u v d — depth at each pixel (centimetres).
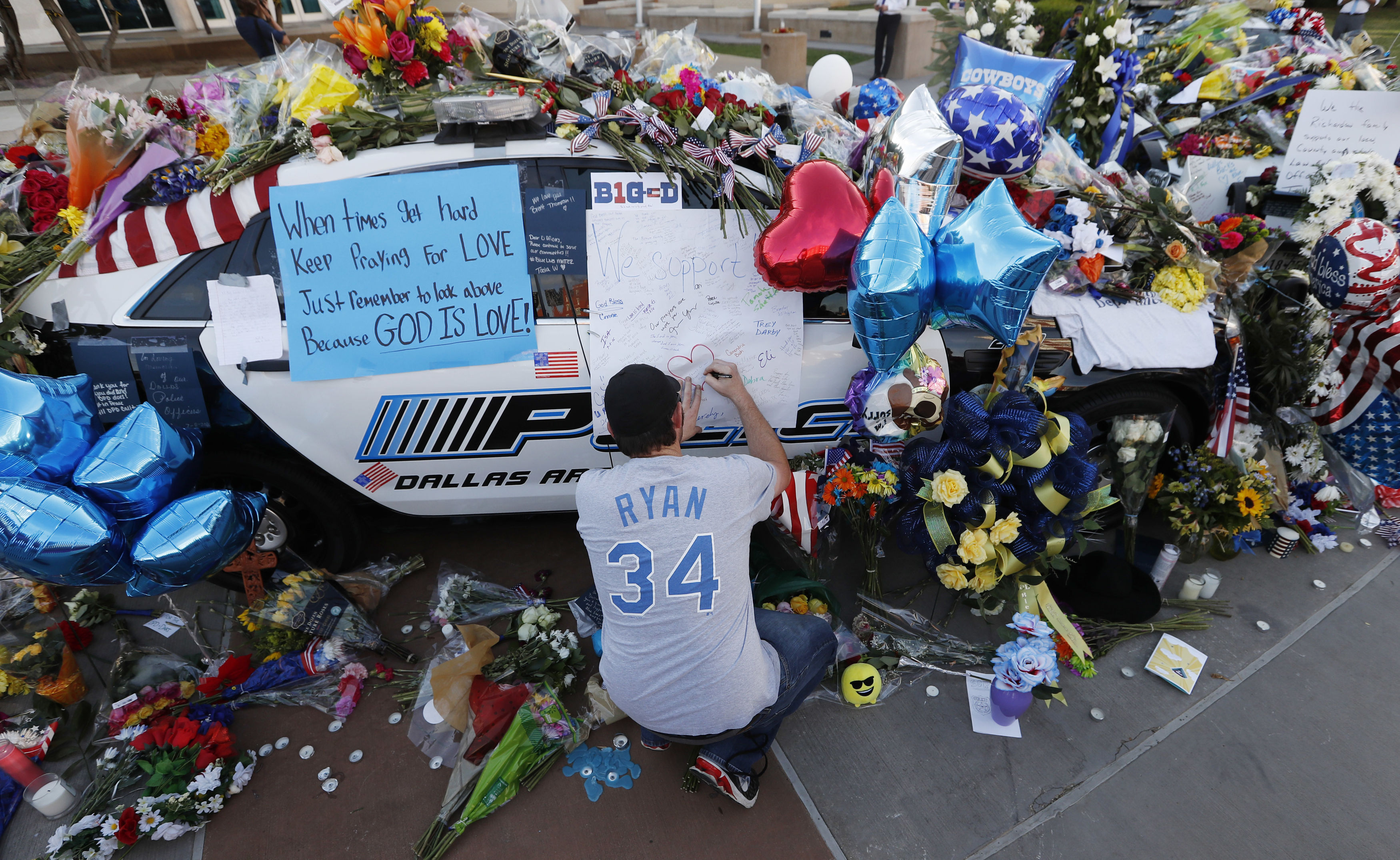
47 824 207
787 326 246
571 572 296
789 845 197
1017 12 363
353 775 217
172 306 231
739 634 177
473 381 242
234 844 199
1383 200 331
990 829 202
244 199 225
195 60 1009
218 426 244
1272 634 263
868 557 268
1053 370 262
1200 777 215
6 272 231
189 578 209
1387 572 292
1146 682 246
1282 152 393
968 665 252
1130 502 283
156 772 206
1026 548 239
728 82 288
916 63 874
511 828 202
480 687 229
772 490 188
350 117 227
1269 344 321
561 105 238
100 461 198
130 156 230
